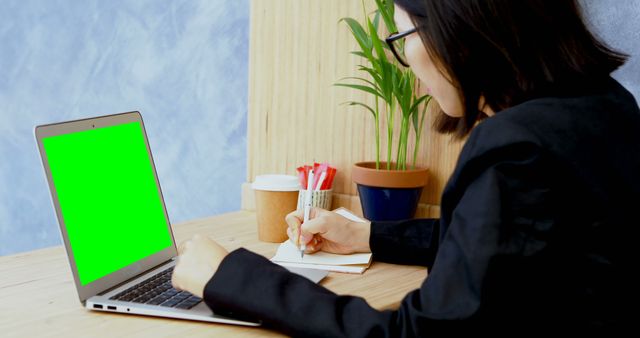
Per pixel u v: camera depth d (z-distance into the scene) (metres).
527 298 0.91
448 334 0.90
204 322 1.10
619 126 0.96
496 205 0.90
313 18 1.97
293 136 2.05
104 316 1.12
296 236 1.55
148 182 1.43
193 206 2.59
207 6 2.45
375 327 0.95
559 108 0.94
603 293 0.92
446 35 0.98
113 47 2.71
